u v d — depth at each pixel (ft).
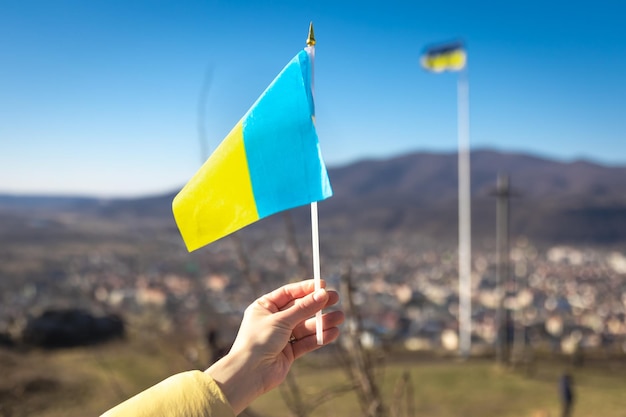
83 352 34.32
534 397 39.58
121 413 2.71
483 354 64.90
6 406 22.56
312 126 3.67
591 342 98.48
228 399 3.03
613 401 39.42
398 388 8.45
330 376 26.27
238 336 3.39
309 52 3.80
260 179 3.69
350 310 7.52
